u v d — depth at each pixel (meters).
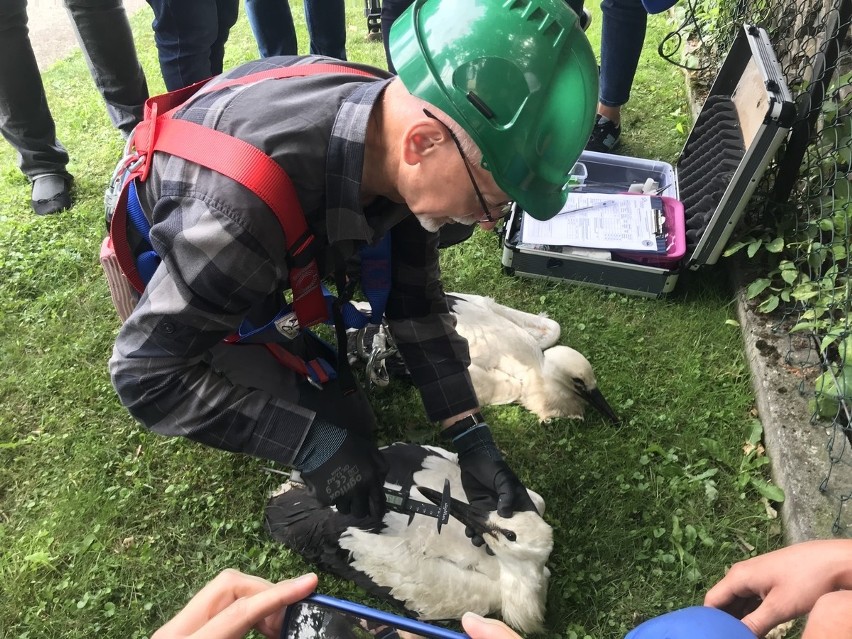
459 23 1.15
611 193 2.94
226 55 4.88
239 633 0.99
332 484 1.56
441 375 1.94
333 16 3.52
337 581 1.97
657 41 4.36
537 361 2.39
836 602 0.98
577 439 2.29
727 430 2.29
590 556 2.00
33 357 2.67
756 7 3.51
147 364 1.39
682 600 1.89
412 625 1.02
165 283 1.30
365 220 1.37
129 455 2.30
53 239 3.19
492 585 1.82
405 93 1.22
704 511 2.07
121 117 3.46
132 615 1.92
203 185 1.22
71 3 2.99
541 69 1.15
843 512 1.92
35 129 3.29
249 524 2.10
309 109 1.28
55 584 1.99
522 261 2.81
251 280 1.28
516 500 1.83
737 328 2.60
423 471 1.99
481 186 1.22
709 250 2.59
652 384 2.46
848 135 2.42
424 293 1.89
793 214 2.64
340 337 1.83
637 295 2.77
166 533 2.11
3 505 2.21
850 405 2.08
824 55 2.32
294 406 1.51
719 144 2.77
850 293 2.22
